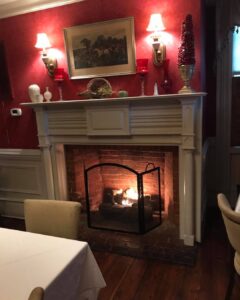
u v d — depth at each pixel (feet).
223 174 10.48
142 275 7.18
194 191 8.07
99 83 8.60
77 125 9.03
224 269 7.23
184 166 7.84
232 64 9.63
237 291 6.41
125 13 8.01
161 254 7.85
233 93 9.89
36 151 10.23
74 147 9.84
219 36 9.05
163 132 7.93
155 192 9.57
